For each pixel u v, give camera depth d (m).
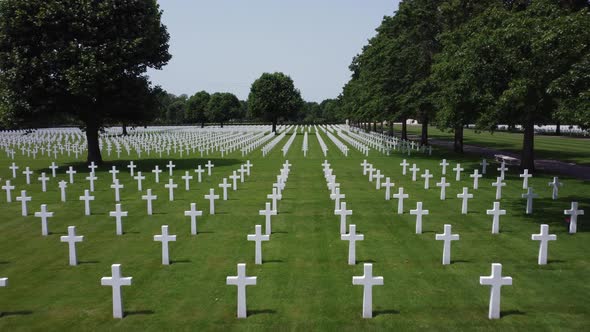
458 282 9.89
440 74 24.62
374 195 20.14
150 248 12.70
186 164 32.81
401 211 16.52
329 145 50.16
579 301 8.85
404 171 26.53
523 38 15.18
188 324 8.14
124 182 24.52
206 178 25.81
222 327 8.01
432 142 55.44
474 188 21.28
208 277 10.41
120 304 8.38
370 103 46.56
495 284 8.02
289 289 9.62
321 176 26.16
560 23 14.64
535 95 15.88
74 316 8.54
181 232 14.31
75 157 38.28
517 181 23.39
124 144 45.91
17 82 27.38
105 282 8.27
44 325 8.20
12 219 16.28
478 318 8.20
